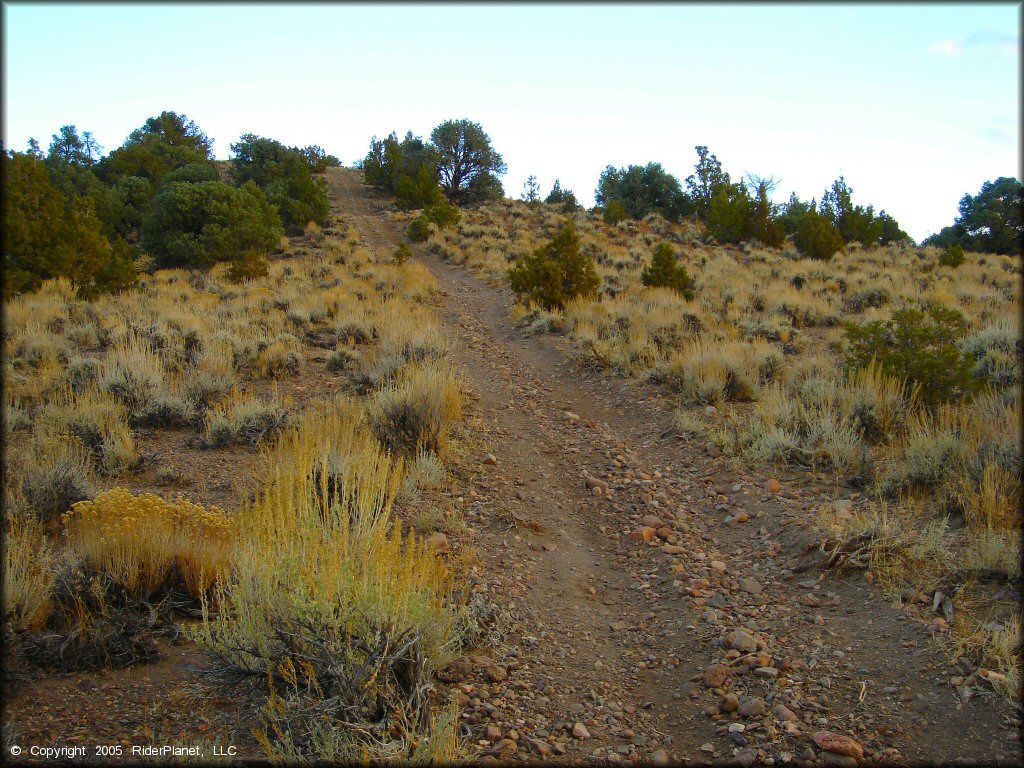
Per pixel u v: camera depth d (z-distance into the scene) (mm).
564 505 7090
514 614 4941
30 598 4188
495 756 3451
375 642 3463
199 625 4363
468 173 55500
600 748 3619
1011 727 3518
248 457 7715
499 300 22219
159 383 9766
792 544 5875
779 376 11039
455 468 7598
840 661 4277
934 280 24172
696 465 7961
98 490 6277
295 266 28156
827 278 25422
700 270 27594
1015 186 36781
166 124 53656
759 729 3725
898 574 5008
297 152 52875
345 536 4023
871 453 7395
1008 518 5273
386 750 3152
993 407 7594
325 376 12125
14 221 18297
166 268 29250
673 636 4754
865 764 3428
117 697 3764
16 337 12688
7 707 3586
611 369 12500
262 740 3166
